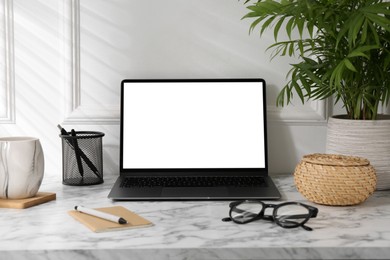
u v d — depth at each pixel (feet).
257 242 4.44
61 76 6.81
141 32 6.77
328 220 5.00
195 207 5.44
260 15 5.92
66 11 6.70
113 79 6.82
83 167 6.36
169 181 6.23
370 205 5.47
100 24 6.75
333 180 5.27
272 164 6.95
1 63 6.80
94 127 6.86
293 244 4.39
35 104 6.86
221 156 6.52
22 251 4.29
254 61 6.83
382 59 5.86
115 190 5.85
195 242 4.43
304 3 5.57
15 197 5.44
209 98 6.59
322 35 6.41
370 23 5.26
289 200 5.68
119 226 4.73
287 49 6.81
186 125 6.56
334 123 6.03
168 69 6.82
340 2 5.49
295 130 6.92
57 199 5.71
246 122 6.57
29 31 6.77
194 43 6.79
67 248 4.31
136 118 6.56
